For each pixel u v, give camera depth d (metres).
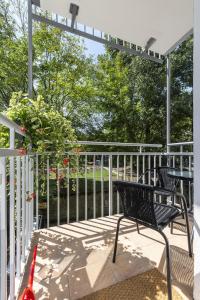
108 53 10.52
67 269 1.89
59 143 2.55
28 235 2.21
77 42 9.56
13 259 1.43
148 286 1.69
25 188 1.96
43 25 8.64
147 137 10.26
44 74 9.23
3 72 8.63
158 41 3.34
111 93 10.32
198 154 1.51
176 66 9.98
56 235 2.56
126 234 2.61
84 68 9.87
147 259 2.05
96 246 2.31
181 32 3.11
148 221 1.71
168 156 3.79
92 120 10.22
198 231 1.50
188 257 2.08
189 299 1.55
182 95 10.02
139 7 2.67
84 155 3.26
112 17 2.90
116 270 1.89
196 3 1.54
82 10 2.80
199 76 1.51
